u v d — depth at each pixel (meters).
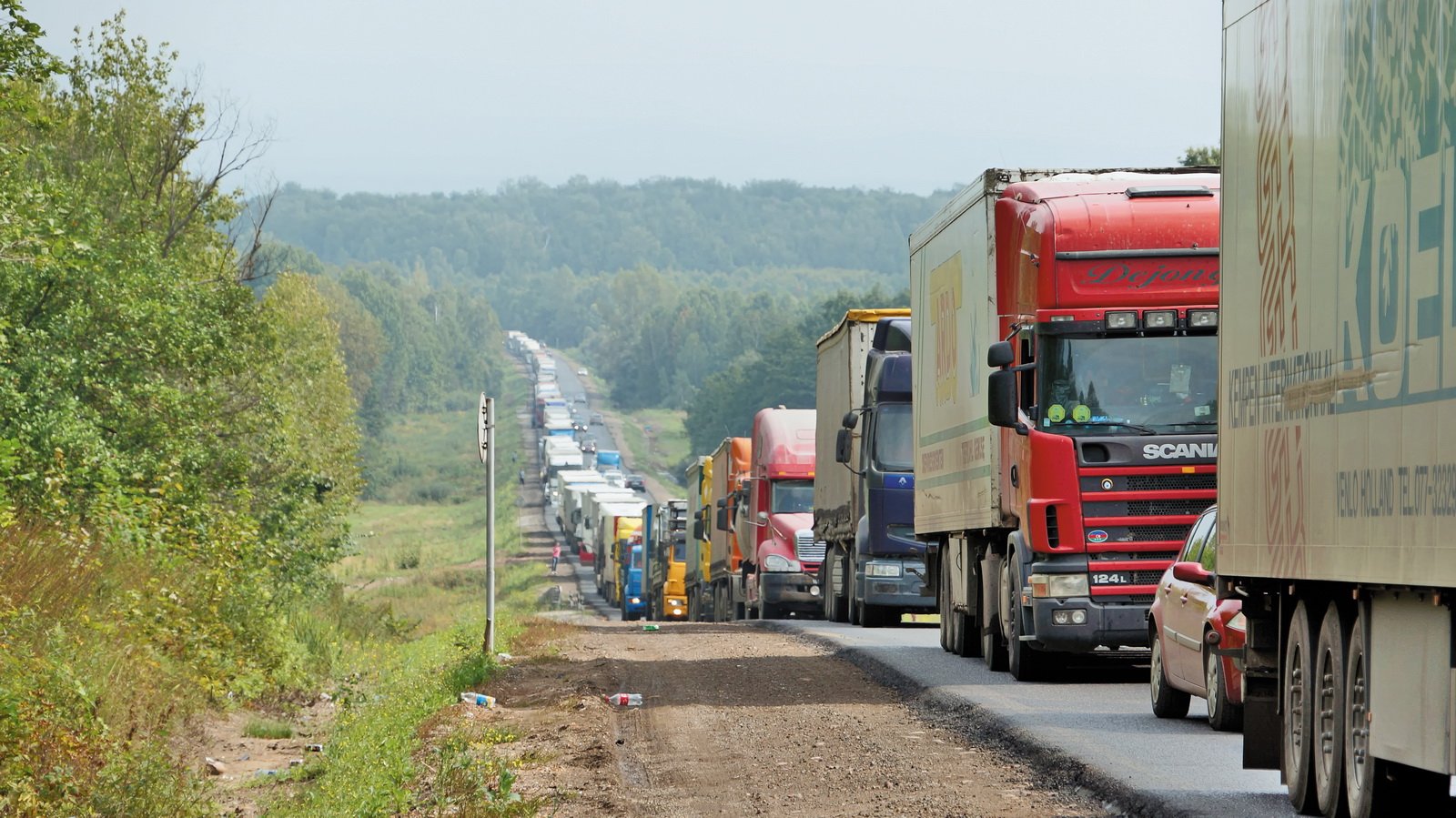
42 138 132.38
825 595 133.50
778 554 142.12
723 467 173.00
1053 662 66.62
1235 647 42.47
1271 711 38.47
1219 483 39.75
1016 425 62.66
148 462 100.94
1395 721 29.16
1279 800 35.97
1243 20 38.28
